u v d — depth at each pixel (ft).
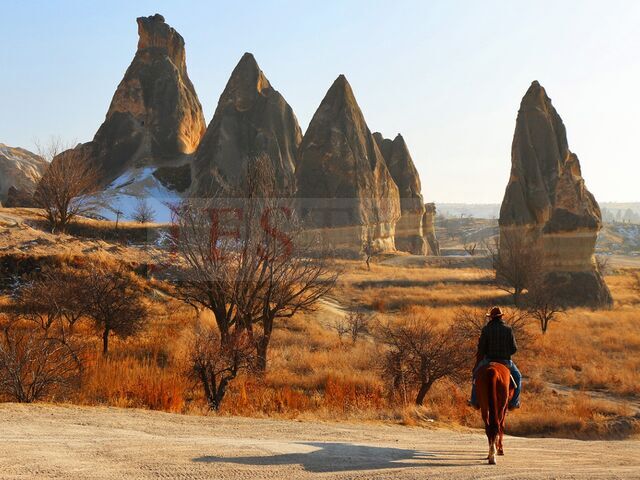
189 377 75.15
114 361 86.48
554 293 201.36
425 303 181.78
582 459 35.42
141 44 486.38
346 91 373.20
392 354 81.82
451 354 79.41
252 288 93.56
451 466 30.53
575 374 107.14
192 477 24.67
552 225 219.82
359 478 26.00
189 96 479.82
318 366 100.78
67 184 206.59
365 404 68.23
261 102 453.99
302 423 46.93
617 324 163.73
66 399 60.29
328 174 345.10
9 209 234.79
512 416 74.43
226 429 40.04
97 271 119.14
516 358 114.62
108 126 456.86
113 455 27.89
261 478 25.26
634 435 73.00
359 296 184.34
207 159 419.95
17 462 25.31
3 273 134.51
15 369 58.44
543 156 275.18
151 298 134.51
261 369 91.40
